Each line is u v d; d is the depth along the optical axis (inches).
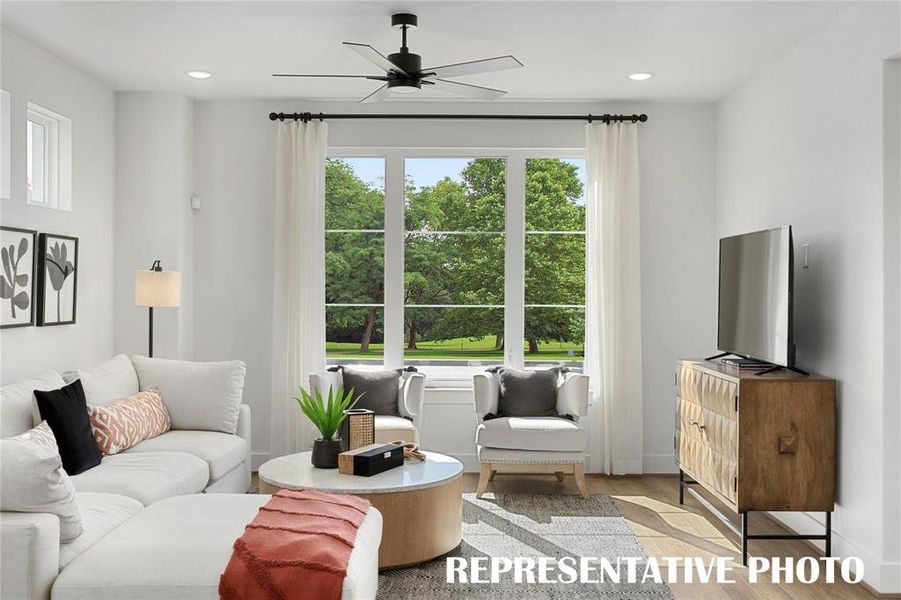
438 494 157.4
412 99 237.9
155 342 228.4
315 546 107.4
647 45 183.0
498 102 238.8
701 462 182.7
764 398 158.6
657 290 239.9
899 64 144.1
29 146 192.4
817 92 171.6
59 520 105.4
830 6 155.7
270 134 240.5
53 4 158.1
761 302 175.9
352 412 173.5
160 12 163.0
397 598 138.9
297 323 234.4
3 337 170.4
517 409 219.3
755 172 208.1
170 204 228.8
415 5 158.1
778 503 158.6
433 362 244.1
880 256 145.0
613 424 233.0
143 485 144.7
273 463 171.0
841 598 142.1
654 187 239.9
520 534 176.7
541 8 159.0
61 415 152.6
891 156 144.2
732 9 158.6
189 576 102.8
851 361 155.6
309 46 185.9
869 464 148.5
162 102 228.7
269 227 240.5
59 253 193.2
